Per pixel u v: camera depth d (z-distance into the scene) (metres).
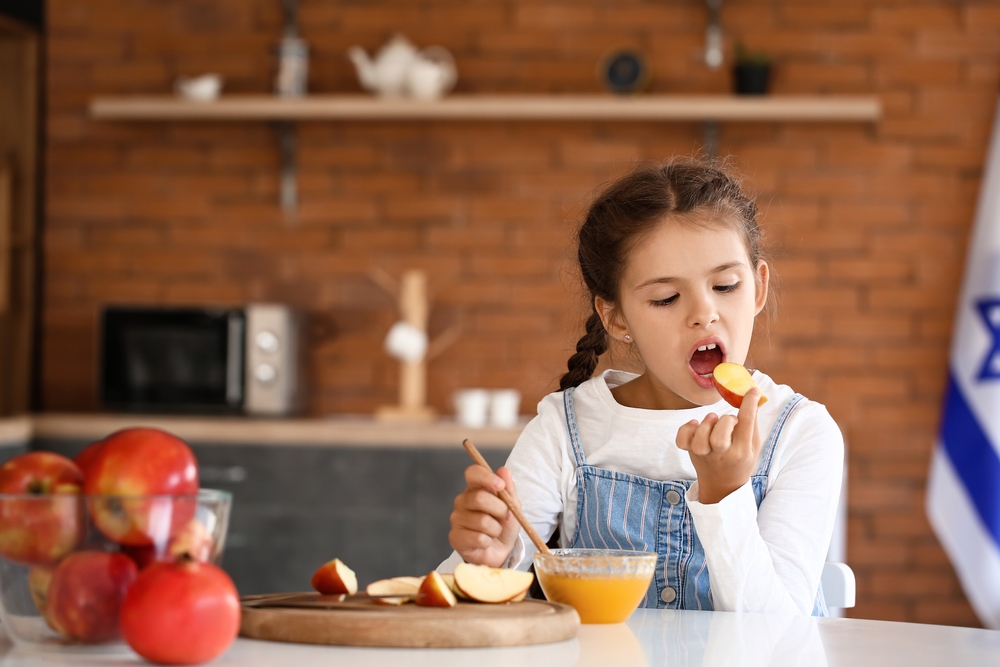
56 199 3.74
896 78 3.56
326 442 3.07
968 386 3.34
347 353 3.67
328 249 3.68
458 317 3.64
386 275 3.67
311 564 3.07
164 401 3.32
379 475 3.06
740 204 1.20
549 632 0.74
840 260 3.56
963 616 3.47
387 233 3.67
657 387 1.23
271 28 3.70
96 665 0.64
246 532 3.08
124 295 3.72
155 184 3.72
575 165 3.62
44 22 3.72
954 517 3.34
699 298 1.09
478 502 0.95
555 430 1.25
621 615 0.84
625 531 1.16
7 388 3.64
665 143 3.60
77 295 3.73
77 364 3.72
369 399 3.66
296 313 3.43
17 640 0.68
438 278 3.65
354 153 3.68
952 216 3.55
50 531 0.65
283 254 3.70
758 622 0.86
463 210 3.65
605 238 1.20
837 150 3.57
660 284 1.10
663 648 0.73
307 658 0.67
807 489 1.14
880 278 3.56
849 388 3.55
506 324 3.63
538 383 3.61
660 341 1.11
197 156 3.71
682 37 3.60
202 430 3.10
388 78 3.48
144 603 0.63
